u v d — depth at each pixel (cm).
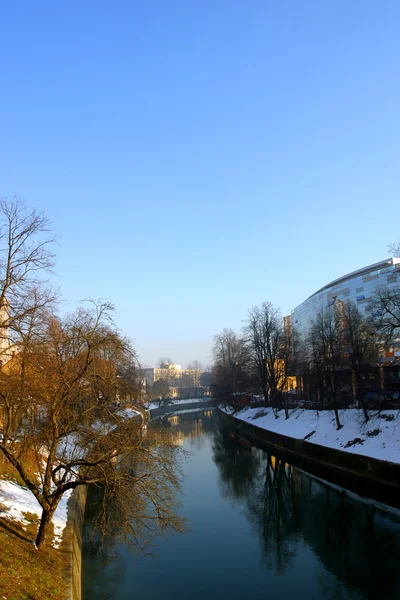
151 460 1648
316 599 1805
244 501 3256
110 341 1659
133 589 1897
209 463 4697
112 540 2295
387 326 3506
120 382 1723
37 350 1752
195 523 2780
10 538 1506
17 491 2031
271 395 6944
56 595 1273
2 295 1798
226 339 9400
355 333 4519
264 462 4666
